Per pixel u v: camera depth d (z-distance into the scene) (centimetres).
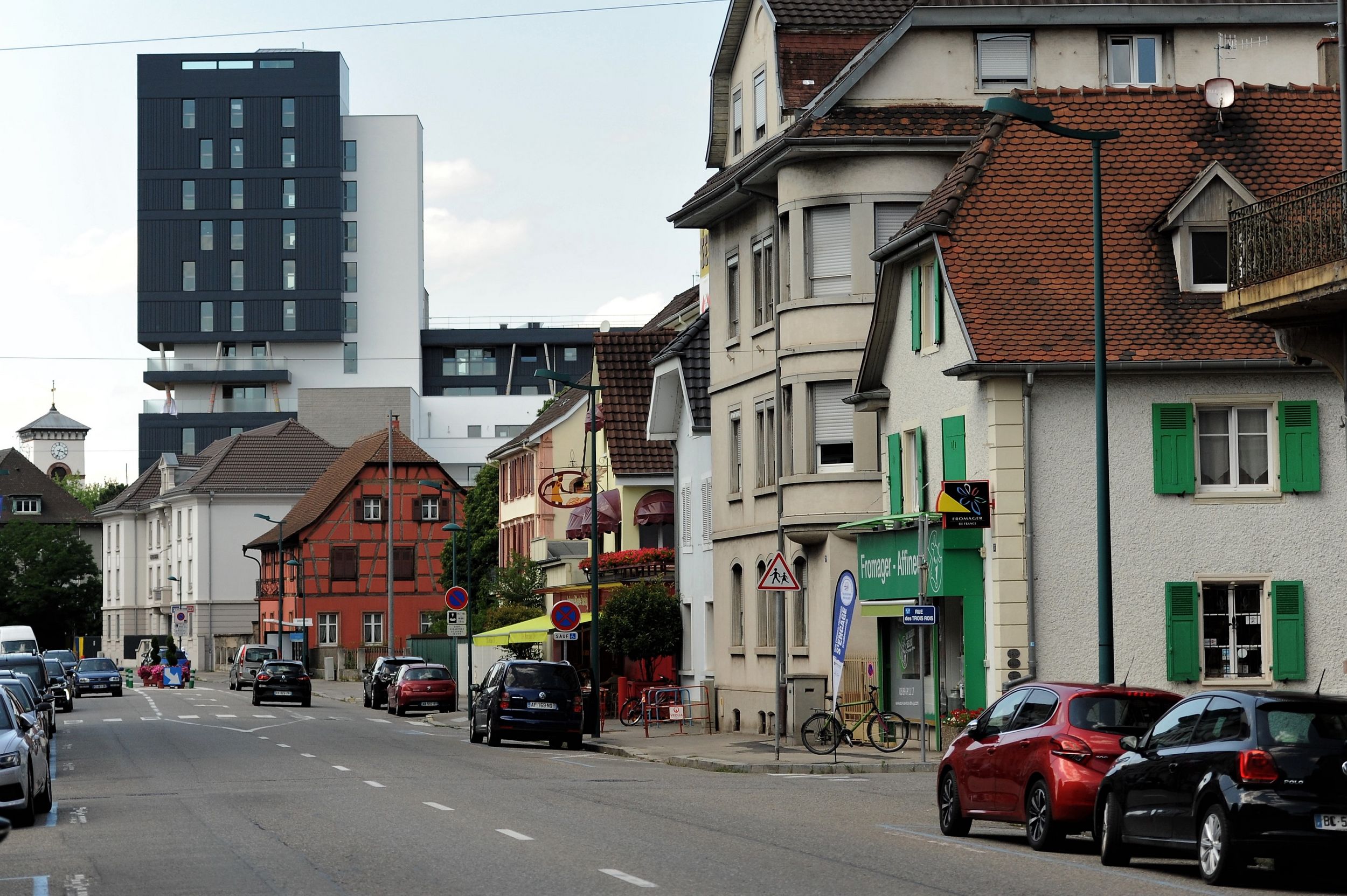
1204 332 3456
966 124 4131
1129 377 3434
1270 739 1667
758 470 4575
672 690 5022
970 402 3534
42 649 16038
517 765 3709
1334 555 3469
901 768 3366
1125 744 1886
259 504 14438
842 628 3553
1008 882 1658
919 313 3806
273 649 10500
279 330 16738
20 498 18288
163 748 4419
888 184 4072
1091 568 3409
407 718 6588
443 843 2016
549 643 6994
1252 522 3453
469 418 16588
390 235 17038
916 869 1762
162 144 16800
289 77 16775
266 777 3297
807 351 4159
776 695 3612
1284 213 2427
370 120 17088
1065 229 3600
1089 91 3828
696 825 2234
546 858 1845
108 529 16988
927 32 4228
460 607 6512
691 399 5312
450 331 17300
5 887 1669
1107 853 1862
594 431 4981
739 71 4778
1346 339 2484
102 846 2059
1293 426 3459
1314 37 4475
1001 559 3394
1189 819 1725
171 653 12788
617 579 5994
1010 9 4269
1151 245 3584
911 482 3878
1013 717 2131
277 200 16775
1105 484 2836
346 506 12194
